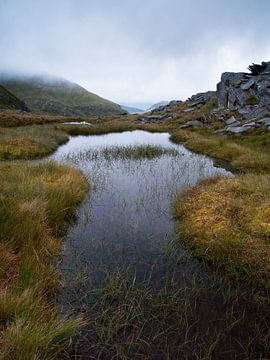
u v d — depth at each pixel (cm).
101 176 1653
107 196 1288
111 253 791
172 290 634
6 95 17138
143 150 2477
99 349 478
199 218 948
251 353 473
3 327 464
